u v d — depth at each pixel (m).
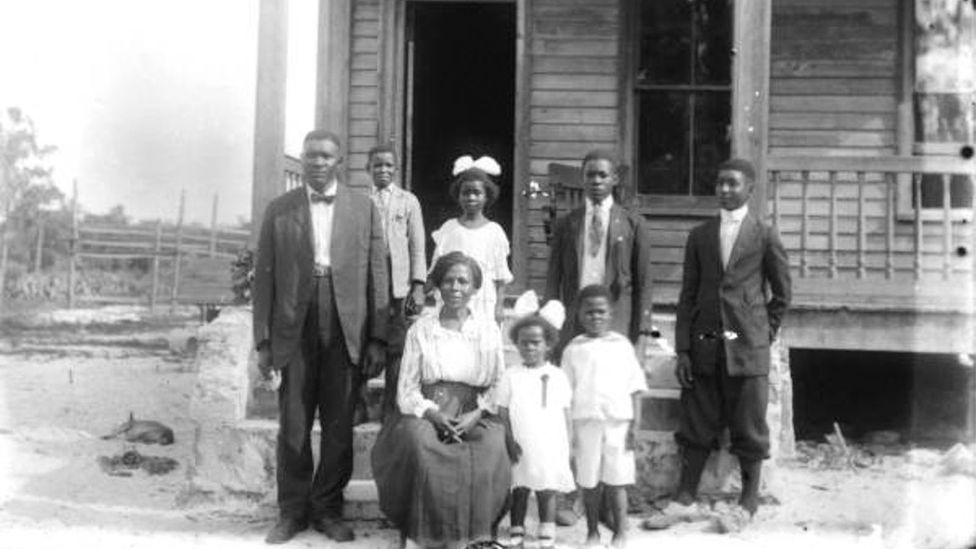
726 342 6.77
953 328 9.27
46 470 8.35
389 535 6.54
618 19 10.76
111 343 18.59
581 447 6.22
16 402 11.90
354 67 10.94
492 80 14.05
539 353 6.13
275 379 7.67
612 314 6.78
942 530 6.61
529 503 6.94
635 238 6.88
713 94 10.85
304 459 6.45
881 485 7.94
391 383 7.11
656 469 7.19
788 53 10.70
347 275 6.44
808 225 10.57
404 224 7.50
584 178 6.98
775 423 7.28
